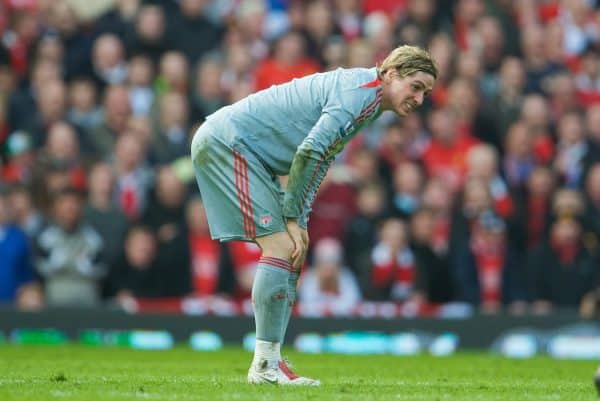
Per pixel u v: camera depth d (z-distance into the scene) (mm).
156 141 56469
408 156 58438
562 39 67062
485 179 55906
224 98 60031
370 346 48000
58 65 60500
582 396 22234
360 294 51250
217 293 50750
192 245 50625
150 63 61312
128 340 47312
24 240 50062
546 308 52594
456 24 66562
